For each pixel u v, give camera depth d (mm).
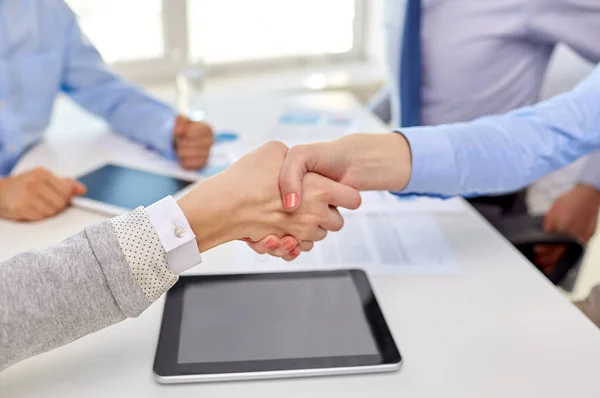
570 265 1301
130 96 1492
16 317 620
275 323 779
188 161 1291
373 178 915
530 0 1321
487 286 890
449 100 1469
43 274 633
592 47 1325
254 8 2305
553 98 1029
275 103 1803
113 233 662
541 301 857
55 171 1273
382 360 712
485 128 961
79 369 709
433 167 927
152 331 779
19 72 1408
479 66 1420
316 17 2404
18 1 1388
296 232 850
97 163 1328
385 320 792
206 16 2252
